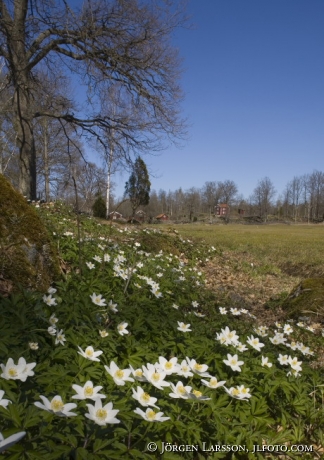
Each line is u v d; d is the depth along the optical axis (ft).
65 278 16.10
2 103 63.26
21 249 14.75
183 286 23.09
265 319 23.70
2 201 15.39
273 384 9.93
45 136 98.68
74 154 66.59
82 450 6.05
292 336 19.58
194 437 7.66
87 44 55.16
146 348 10.57
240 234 106.83
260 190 337.31
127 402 7.63
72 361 8.94
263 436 8.36
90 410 6.23
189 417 7.76
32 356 8.88
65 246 22.44
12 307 10.75
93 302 12.50
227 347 11.23
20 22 54.19
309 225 272.92
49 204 45.55
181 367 8.50
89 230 37.73
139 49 57.77
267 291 33.19
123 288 17.53
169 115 61.21
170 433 7.42
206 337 12.80
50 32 56.80
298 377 11.18
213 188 364.99
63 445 6.15
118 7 55.21
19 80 57.06
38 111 61.46
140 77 59.67
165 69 59.31
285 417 9.27
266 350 13.41
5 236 14.53
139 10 55.57
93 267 18.61
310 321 22.71
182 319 14.98
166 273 25.54
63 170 108.06
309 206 327.06
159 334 11.91
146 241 39.45
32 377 8.00
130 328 11.82
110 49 56.49
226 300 25.36
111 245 27.89
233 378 10.05
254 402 8.95
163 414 7.51
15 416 6.08
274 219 337.93
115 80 59.57
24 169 60.49
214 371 10.22
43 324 10.41
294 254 58.65
